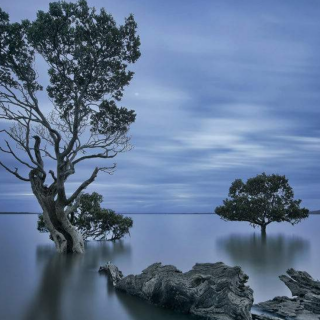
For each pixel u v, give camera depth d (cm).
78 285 1636
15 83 3122
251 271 2059
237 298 1184
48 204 3056
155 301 1319
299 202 5638
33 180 3109
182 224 10219
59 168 3017
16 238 4403
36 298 1391
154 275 1367
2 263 2300
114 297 1423
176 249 3133
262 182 5653
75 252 2912
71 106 3303
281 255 2728
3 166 3061
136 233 5578
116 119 3403
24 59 3105
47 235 5022
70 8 2883
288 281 1511
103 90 3303
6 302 1327
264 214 5625
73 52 3041
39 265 2220
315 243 3781
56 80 3175
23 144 3070
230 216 5638
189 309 1232
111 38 2942
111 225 4053
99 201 4100
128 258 2569
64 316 1162
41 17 2872
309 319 1169
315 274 1967
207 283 1230
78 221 3919
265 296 1516
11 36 2989
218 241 4050
